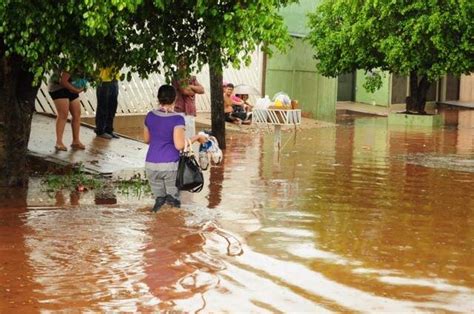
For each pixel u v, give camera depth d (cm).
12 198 1113
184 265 798
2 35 1077
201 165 1227
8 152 1173
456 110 3288
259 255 842
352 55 2453
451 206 1155
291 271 788
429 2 2259
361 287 743
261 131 2167
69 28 1035
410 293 730
